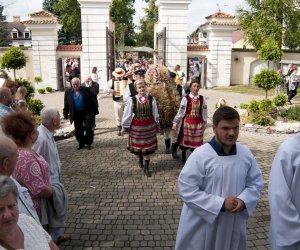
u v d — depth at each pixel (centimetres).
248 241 421
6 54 1359
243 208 265
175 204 529
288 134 990
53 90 2198
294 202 267
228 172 269
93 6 2058
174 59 2195
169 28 2153
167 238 431
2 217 178
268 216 487
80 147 834
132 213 499
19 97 684
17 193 188
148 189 588
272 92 2012
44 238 206
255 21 2444
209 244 281
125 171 677
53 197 334
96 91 965
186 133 680
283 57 2475
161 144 867
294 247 266
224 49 2333
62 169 688
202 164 272
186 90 920
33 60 2172
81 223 468
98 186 601
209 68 2342
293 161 263
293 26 2439
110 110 1383
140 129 635
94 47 2106
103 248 408
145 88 679
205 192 272
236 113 263
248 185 280
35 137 316
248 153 283
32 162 302
